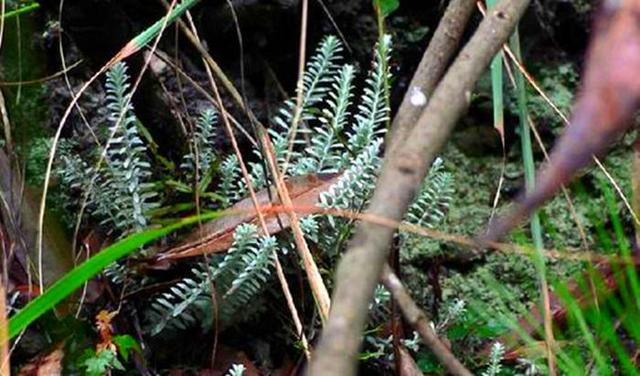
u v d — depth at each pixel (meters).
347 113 0.68
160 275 0.64
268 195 0.62
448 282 0.73
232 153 0.72
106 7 0.72
